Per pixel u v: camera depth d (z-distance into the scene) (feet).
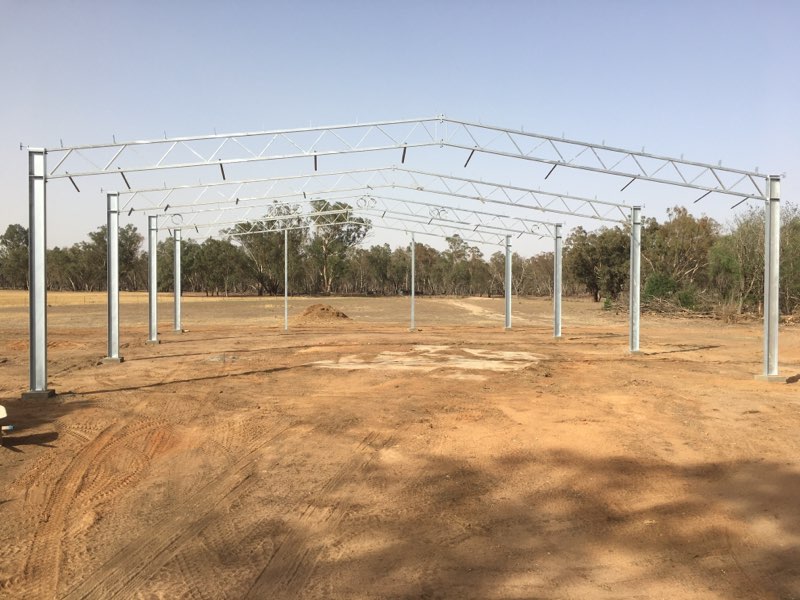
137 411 33.42
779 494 20.06
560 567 15.06
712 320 119.34
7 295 244.63
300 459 24.44
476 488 20.93
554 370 48.85
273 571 14.83
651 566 15.11
